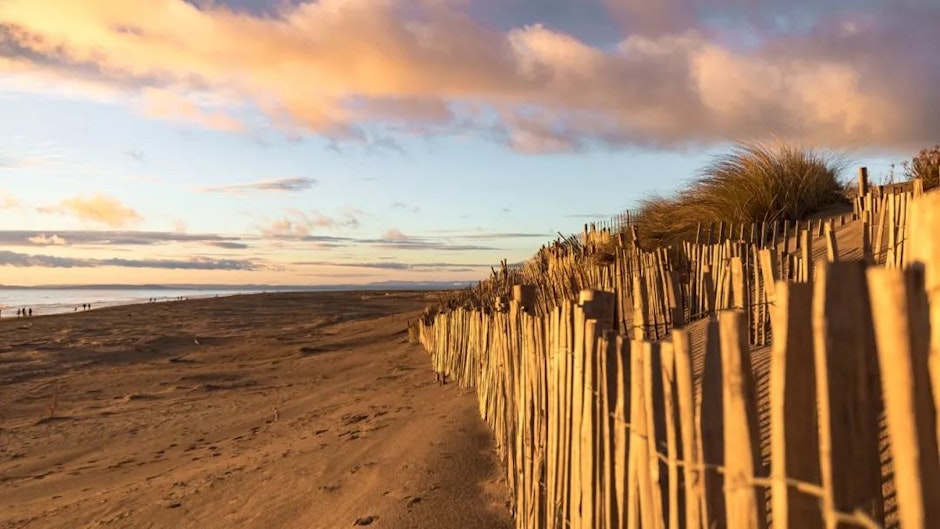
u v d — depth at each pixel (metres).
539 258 13.45
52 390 16.16
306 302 48.62
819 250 6.83
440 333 12.59
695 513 1.68
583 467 2.63
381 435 7.48
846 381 1.22
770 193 9.55
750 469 1.46
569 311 2.94
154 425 11.70
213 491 6.63
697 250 6.31
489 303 9.20
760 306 4.74
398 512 4.61
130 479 8.10
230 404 13.23
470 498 4.74
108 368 19.64
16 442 11.01
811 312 1.35
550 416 3.29
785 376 1.34
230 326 31.55
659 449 1.91
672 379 1.82
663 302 5.46
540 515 3.54
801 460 1.34
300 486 6.07
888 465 2.46
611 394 2.37
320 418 10.08
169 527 5.73
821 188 9.64
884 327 1.09
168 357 21.78
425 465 5.55
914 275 1.07
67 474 8.81
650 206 11.16
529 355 3.88
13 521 6.73
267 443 8.91
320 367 18.02
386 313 37.47
